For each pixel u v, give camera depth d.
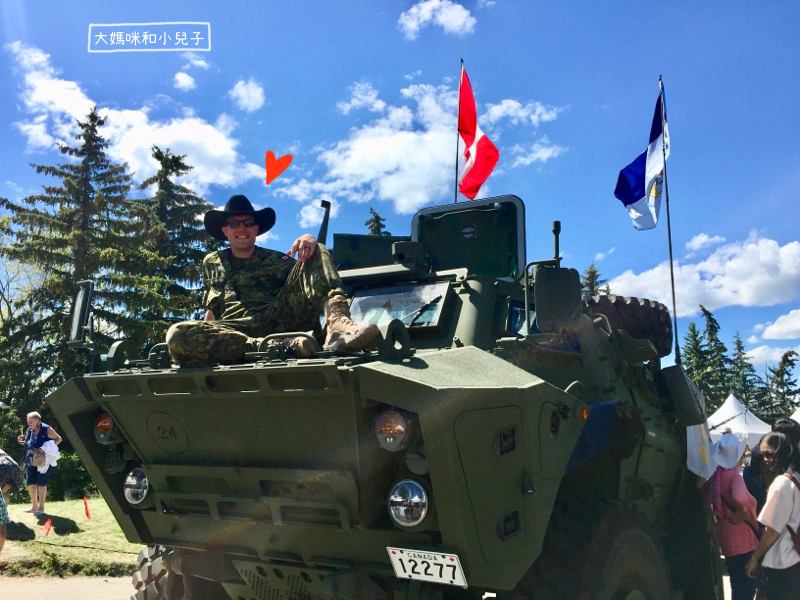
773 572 4.67
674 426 5.78
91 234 27.73
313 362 3.01
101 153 29.98
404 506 3.00
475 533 2.91
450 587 3.58
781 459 4.76
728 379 54.44
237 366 3.21
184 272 35.41
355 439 3.07
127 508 4.22
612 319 5.90
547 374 4.04
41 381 27.36
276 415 3.22
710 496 6.02
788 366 61.34
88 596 6.71
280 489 3.40
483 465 2.91
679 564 5.75
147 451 3.88
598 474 4.56
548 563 3.54
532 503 3.14
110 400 3.77
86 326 4.19
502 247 5.87
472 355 3.38
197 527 3.84
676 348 6.58
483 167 9.73
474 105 9.93
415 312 4.51
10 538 8.59
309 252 3.89
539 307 3.46
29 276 30.83
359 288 5.06
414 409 2.79
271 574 3.77
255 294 4.38
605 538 3.75
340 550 3.38
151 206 35.91
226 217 4.49
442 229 6.11
